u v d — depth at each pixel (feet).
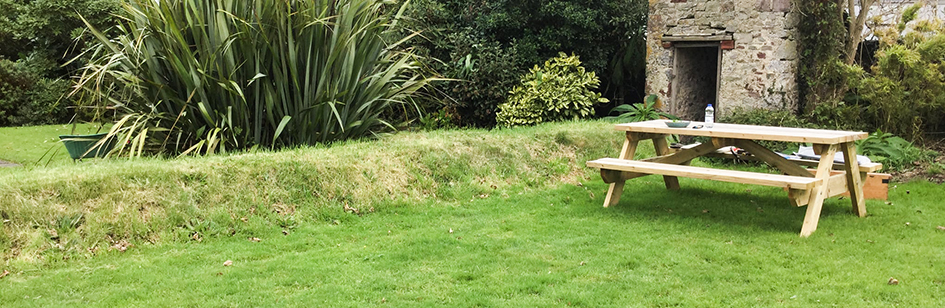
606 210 18.34
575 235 15.75
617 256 13.93
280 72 23.17
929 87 26.13
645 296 11.70
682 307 11.19
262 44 22.91
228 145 22.81
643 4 41.65
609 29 42.91
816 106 29.09
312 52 23.72
